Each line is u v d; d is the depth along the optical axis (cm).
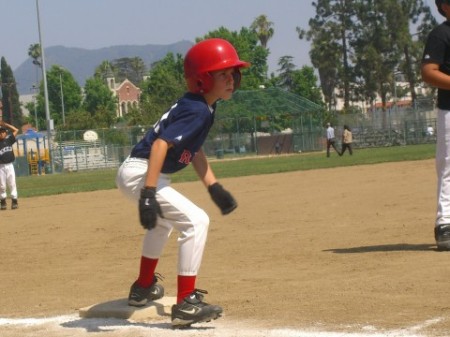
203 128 609
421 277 751
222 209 642
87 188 2661
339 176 2402
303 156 5253
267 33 11394
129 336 596
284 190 1997
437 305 640
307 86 10450
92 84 12688
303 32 8956
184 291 611
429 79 864
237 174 2922
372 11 8656
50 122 5834
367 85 8844
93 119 8088
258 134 6700
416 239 1012
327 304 668
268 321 623
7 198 2394
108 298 762
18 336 623
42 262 1045
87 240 1240
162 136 593
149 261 670
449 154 879
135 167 623
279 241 1085
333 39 8844
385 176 2227
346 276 789
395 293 693
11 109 12231
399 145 6381
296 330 588
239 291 751
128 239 1214
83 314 682
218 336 582
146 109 8012
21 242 1271
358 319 611
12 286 870
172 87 9750
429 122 6362
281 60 11625
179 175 3150
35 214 1755
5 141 1964
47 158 5884
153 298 686
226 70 609
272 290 744
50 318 687
